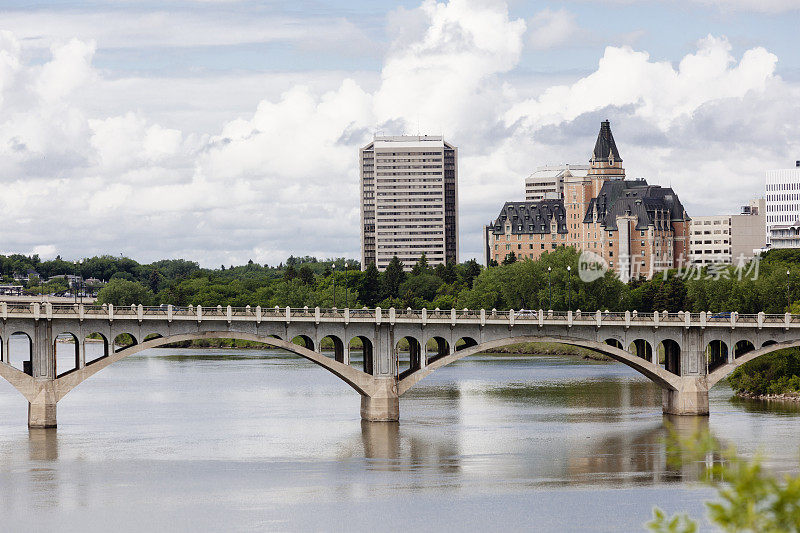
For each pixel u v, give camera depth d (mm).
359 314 158125
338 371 156875
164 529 97625
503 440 145125
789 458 129125
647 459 131000
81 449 135125
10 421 157250
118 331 146125
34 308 141500
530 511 104688
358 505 106625
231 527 98312
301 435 148375
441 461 129625
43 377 144125
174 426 156250
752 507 37688
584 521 101188
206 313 148750
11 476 118938
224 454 133125
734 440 143625
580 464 128000
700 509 105312
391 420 159250
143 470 122688
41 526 98750
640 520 101500
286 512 104062
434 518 102125
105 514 102938
